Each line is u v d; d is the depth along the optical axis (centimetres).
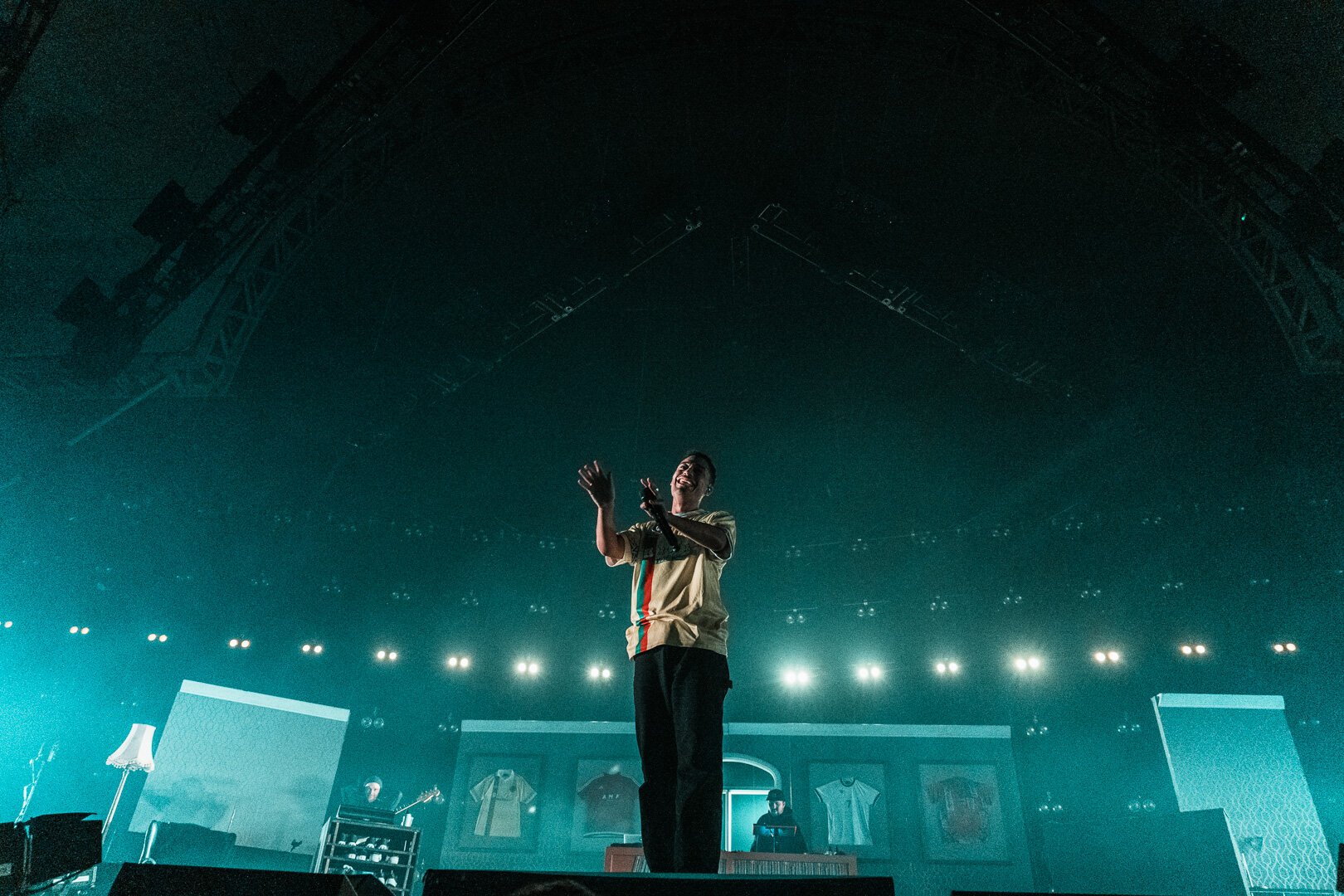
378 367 1301
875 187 1201
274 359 1222
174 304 1046
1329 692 1287
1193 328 1159
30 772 1285
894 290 1273
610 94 1094
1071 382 1309
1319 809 1230
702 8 1015
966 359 1377
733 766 1344
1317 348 1013
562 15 999
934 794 1293
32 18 739
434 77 1014
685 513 266
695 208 1228
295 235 1103
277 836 1133
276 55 897
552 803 1292
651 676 231
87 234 934
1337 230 912
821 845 1264
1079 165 1070
